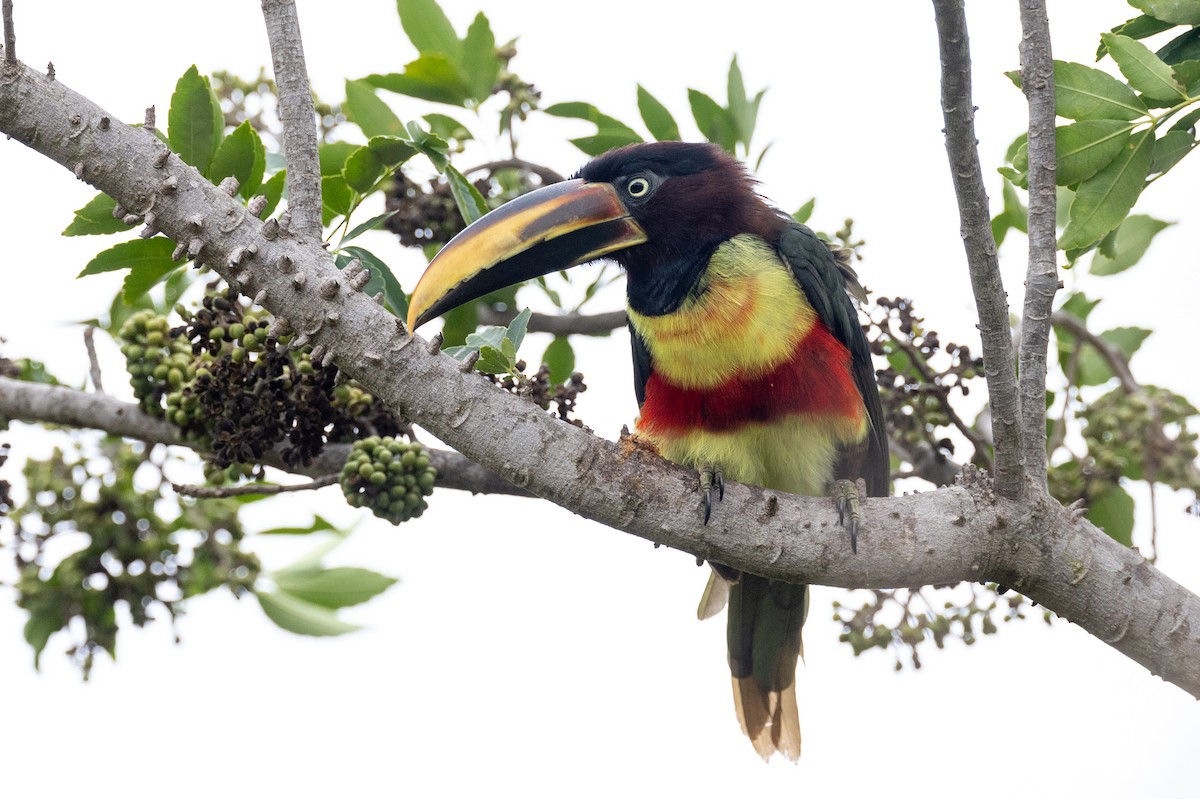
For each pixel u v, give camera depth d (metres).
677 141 12.41
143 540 12.46
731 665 12.17
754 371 10.91
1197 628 9.40
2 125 8.53
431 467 10.94
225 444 10.73
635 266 11.16
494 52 13.02
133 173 8.61
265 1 9.14
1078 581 9.41
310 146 9.02
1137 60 9.23
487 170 13.04
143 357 11.23
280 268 8.67
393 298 10.73
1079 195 9.59
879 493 11.97
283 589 13.33
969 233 8.59
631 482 9.20
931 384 12.54
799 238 11.35
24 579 12.47
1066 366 13.96
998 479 9.36
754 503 9.38
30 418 11.48
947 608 12.22
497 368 9.48
